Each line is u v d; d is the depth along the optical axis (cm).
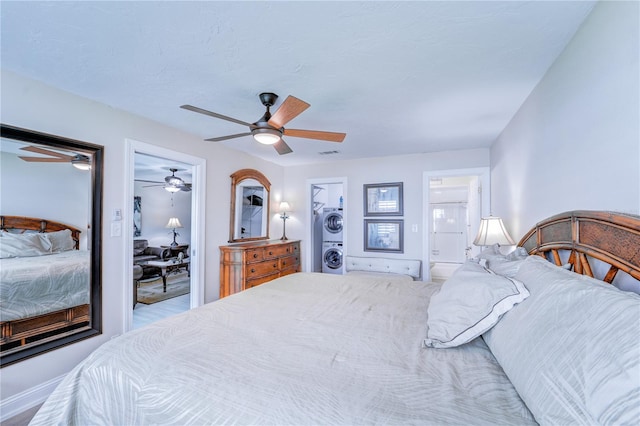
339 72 195
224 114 270
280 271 443
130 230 263
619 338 69
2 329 196
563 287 99
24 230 208
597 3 130
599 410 63
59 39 159
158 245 683
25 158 209
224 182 385
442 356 119
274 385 99
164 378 107
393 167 454
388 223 458
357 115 274
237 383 100
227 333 143
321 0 129
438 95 230
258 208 461
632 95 107
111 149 251
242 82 209
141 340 134
